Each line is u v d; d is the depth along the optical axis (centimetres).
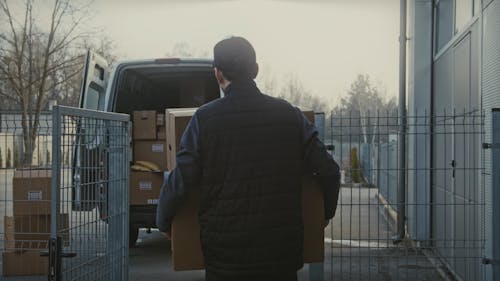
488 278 476
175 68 820
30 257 523
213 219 256
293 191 261
